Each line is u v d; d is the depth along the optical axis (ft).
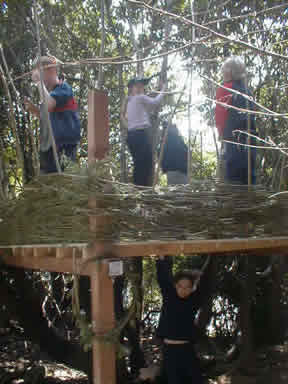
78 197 8.54
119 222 8.68
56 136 12.07
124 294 18.86
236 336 20.27
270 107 15.97
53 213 9.29
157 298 24.25
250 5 15.85
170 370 12.15
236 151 12.14
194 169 16.17
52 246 9.57
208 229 9.81
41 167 12.75
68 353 16.03
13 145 17.66
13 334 22.50
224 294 20.74
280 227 10.84
